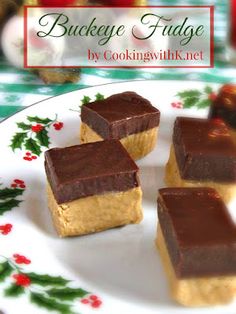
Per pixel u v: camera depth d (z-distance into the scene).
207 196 0.16
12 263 0.15
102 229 0.17
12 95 0.24
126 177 0.16
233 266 0.14
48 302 0.14
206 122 0.19
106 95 0.23
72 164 0.17
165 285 0.15
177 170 0.18
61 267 0.16
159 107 0.23
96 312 0.14
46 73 0.25
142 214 0.18
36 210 0.18
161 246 0.16
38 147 0.20
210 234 0.14
